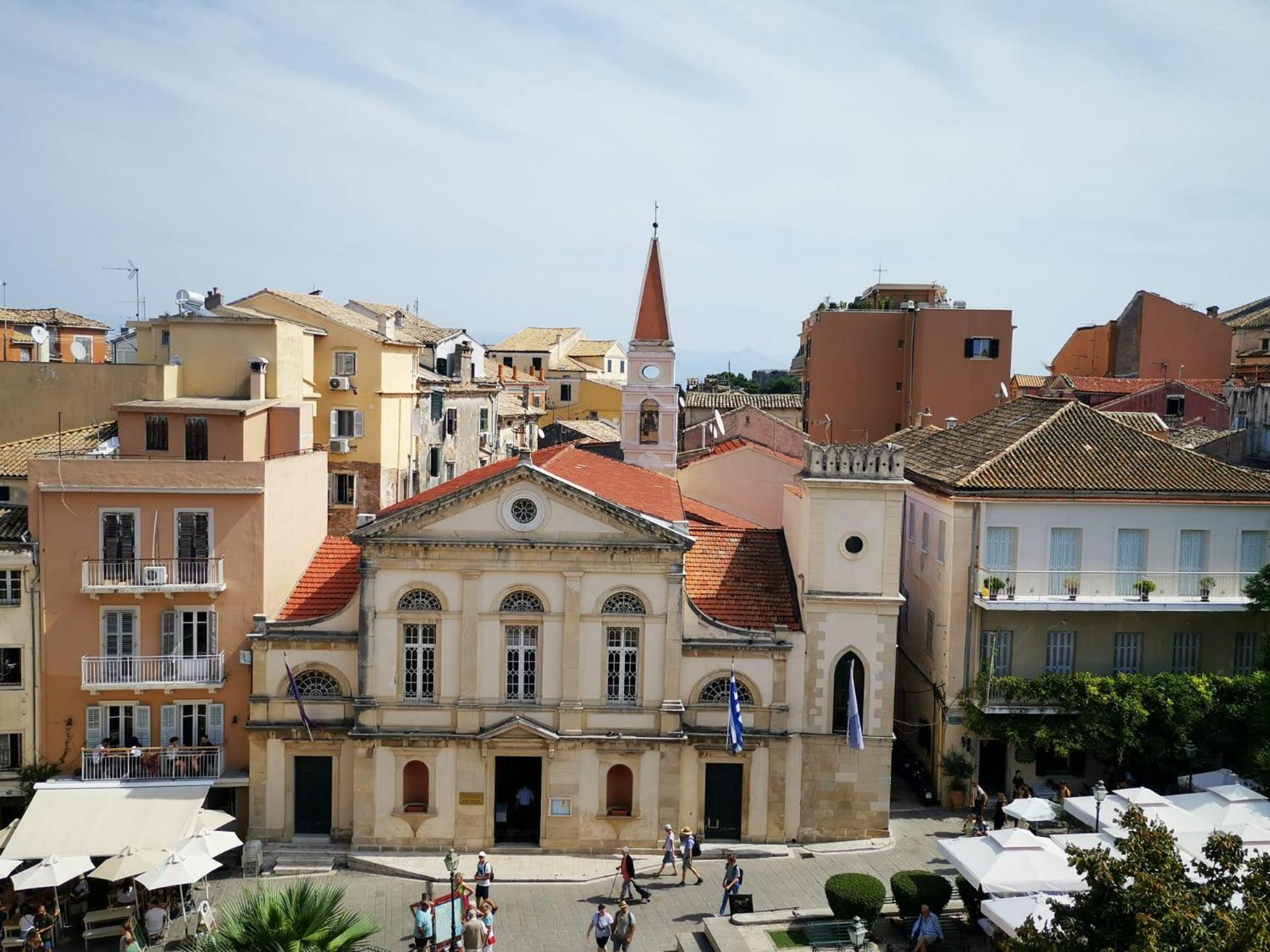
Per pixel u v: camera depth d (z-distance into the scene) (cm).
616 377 14300
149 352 5491
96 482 4084
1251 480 4688
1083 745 4372
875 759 4244
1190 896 2278
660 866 4078
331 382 6200
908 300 9281
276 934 2659
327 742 4178
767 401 9481
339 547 4744
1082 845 3578
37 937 3441
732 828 4275
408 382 6675
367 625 4100
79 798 3922
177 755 4128
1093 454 4788
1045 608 4472
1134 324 9575
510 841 4216
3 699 4116
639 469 6150
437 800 4156
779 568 4562
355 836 4156
